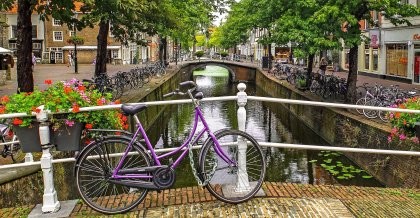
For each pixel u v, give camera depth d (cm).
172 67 5000
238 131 491
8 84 2675
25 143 493
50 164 486
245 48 10269
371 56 3453
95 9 1170
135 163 479
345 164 1481
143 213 474
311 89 2473
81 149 518
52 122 488
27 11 1084
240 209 477
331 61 4428
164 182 470
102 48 2048
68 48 5903
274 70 3991
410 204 522
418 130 759
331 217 466
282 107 3038
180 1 3694
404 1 2625
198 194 524
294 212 473
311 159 1579
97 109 487
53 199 488
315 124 2080
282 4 2019
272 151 1720
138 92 2284
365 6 1641
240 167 500
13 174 706
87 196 472
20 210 501
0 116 475
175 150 483
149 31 1988
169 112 2906
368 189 583
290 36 1759
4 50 2311
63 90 500
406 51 2811
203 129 487
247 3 3822
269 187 548
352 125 1515
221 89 4594
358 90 2245
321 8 1681
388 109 621
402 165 1103
